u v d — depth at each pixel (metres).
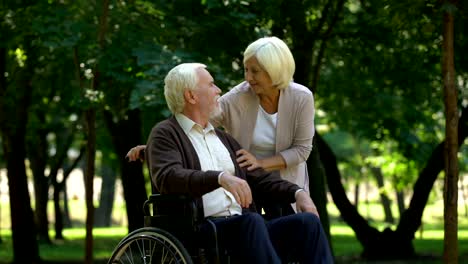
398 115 20.06
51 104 24.05
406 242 18.45
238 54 12.99
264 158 6.39
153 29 12.49
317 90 19.27
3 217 49.16
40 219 27.08
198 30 12.45
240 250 5.21
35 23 12.22
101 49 12.05
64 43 12.00
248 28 12.75
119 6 12.78
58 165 28.66
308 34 13.98
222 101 6.36
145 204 5.56
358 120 20.38
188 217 5.29
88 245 14.60
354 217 18.62
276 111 6.35
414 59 16.14
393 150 22.81
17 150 18.88
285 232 5.42
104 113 17.78
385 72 16.92
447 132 9.71
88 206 14.60
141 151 5.89
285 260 5.43
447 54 9.70
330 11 15.23
